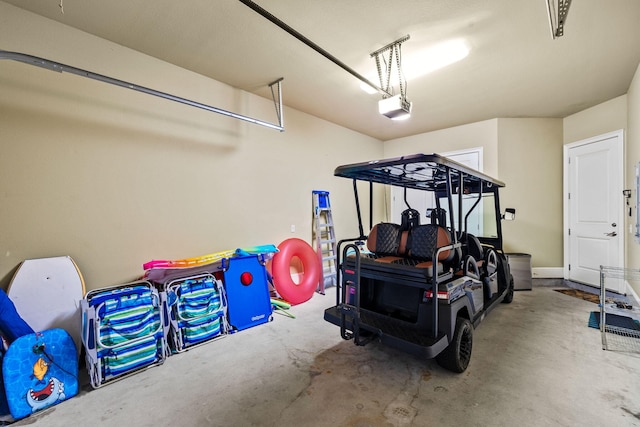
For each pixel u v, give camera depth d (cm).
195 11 222
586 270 440
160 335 243
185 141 313
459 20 233
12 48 216
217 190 342
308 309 370
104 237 259
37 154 227
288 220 425
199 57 290
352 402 188
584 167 442
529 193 477
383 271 237
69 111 241
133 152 277
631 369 222
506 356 245
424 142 566
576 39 261
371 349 261
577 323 315
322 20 232
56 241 235
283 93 378
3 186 214
